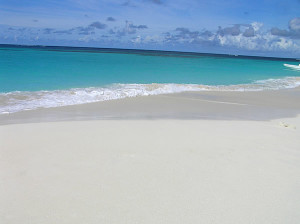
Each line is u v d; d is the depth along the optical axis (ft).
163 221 10.08
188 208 10.92
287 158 16.72
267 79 73.82
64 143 17.51
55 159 14.94
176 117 27.37
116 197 11.48
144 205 11.00
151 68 88.84
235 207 11.11
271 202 11.57
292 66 144.66
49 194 11.46
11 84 44.11
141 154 16.19
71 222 9.80
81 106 30.78
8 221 9.69
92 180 12.80
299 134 22.25
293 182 13.50
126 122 23.94
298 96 47.01
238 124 25.05
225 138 20.12
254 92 48.80
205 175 13.80
